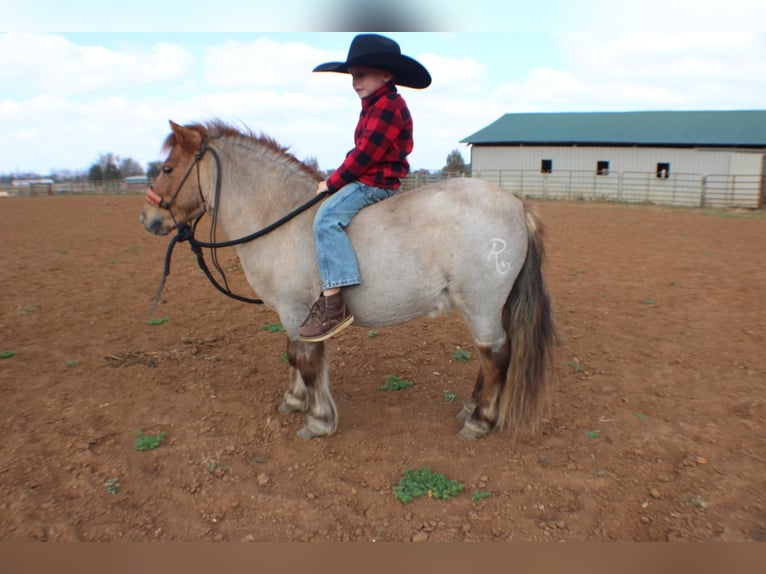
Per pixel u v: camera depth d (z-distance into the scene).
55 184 44.84
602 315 7.01
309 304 3.91
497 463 3.78
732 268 9.88
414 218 3.65
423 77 3.77
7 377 5.01
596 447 3.94
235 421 4.33
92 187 41.69
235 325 6.74
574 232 15.38
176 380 5.06
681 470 3.61
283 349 5.94
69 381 4.96
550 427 4.24
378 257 3.62
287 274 3.82
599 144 30.31
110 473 3.60
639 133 30.27
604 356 5.60
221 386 4.97
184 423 4.27
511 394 3.88
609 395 4.73
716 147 27.56
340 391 4.93
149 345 5.97
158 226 4.02
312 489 3.51
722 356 5.48
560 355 5.65
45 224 16.88
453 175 35.50
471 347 5.99
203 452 3.88
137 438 4.01
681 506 3.27
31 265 10.19
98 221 17.92
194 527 3.15
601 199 30.11
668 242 13.33
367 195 3.67
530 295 3.77
